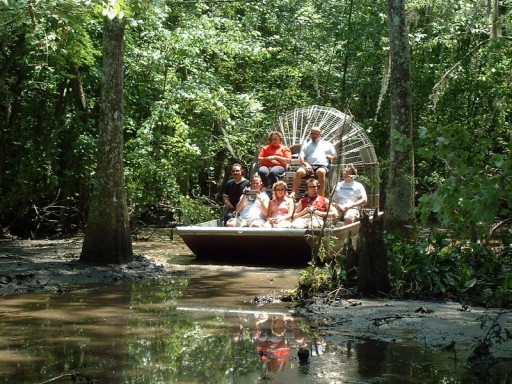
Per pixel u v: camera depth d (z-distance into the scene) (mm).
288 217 14219
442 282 9977
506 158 6504
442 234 10461
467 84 20266
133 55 19219
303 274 10250
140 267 12539
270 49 21000
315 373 6301
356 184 15273
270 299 9828
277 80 23734
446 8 19141
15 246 15555
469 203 6387
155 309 9148
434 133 6688
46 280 11180
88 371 6371
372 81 23000
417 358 6781
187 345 7270
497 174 6570
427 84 21172
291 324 8258
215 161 23562
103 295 10141
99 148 12672
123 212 12750
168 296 10117
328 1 22484
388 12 14680
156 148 19016
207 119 20844
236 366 6520
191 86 19250
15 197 17297
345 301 9500
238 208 14805
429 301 9539
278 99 22844
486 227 7922
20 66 17531
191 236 13820
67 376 6207
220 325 8203
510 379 6113
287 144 17578
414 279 10070
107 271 12000
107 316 8680
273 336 7668
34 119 18625
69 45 15797
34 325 8164
